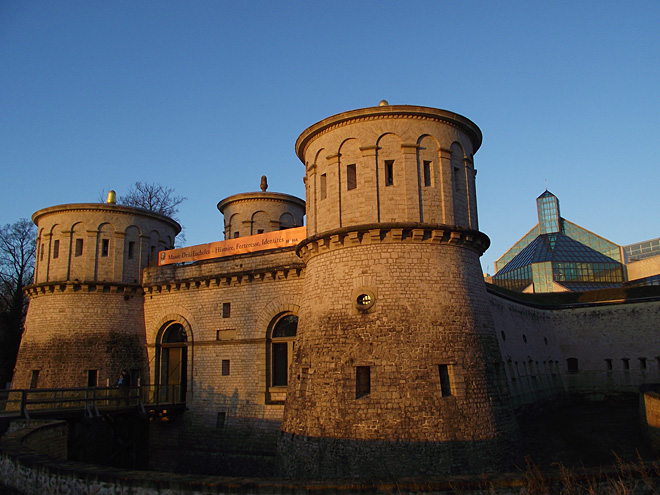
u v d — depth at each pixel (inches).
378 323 768.9
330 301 813.9
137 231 1311.5
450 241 818.8
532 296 1931.6
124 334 1232.2
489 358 807.1
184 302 1206.9
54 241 1269.7
